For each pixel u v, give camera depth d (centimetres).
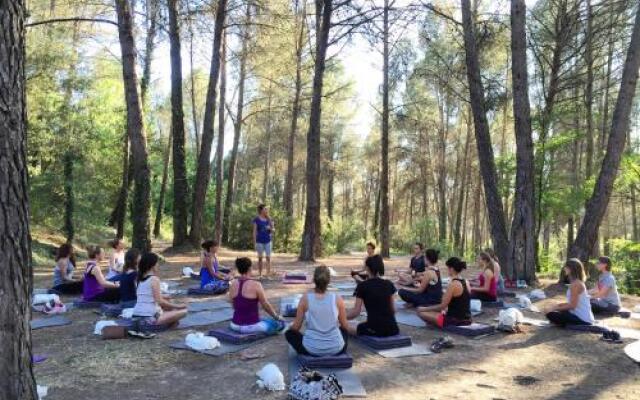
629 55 1250
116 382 520
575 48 1809
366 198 5575
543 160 1759
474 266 1986
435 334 742
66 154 1828
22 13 320
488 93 1670
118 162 2356
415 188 4141
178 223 1880
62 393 489
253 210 2494
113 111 2245
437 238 3070
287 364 575
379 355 621
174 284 1118
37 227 1912
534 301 1055
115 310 810
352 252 2847
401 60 2278
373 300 667
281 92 2845
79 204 1917
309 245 1673
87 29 2088
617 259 1772
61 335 694
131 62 1356
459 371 578
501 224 1370
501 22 1506
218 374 542
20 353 315
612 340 721
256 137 4209
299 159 3912
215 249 1038
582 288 785
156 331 704
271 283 1151
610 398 507
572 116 2088
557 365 612
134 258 838
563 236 3431
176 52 1861
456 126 3841
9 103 309
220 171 2347
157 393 491
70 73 1814
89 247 900
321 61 1641
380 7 1573
